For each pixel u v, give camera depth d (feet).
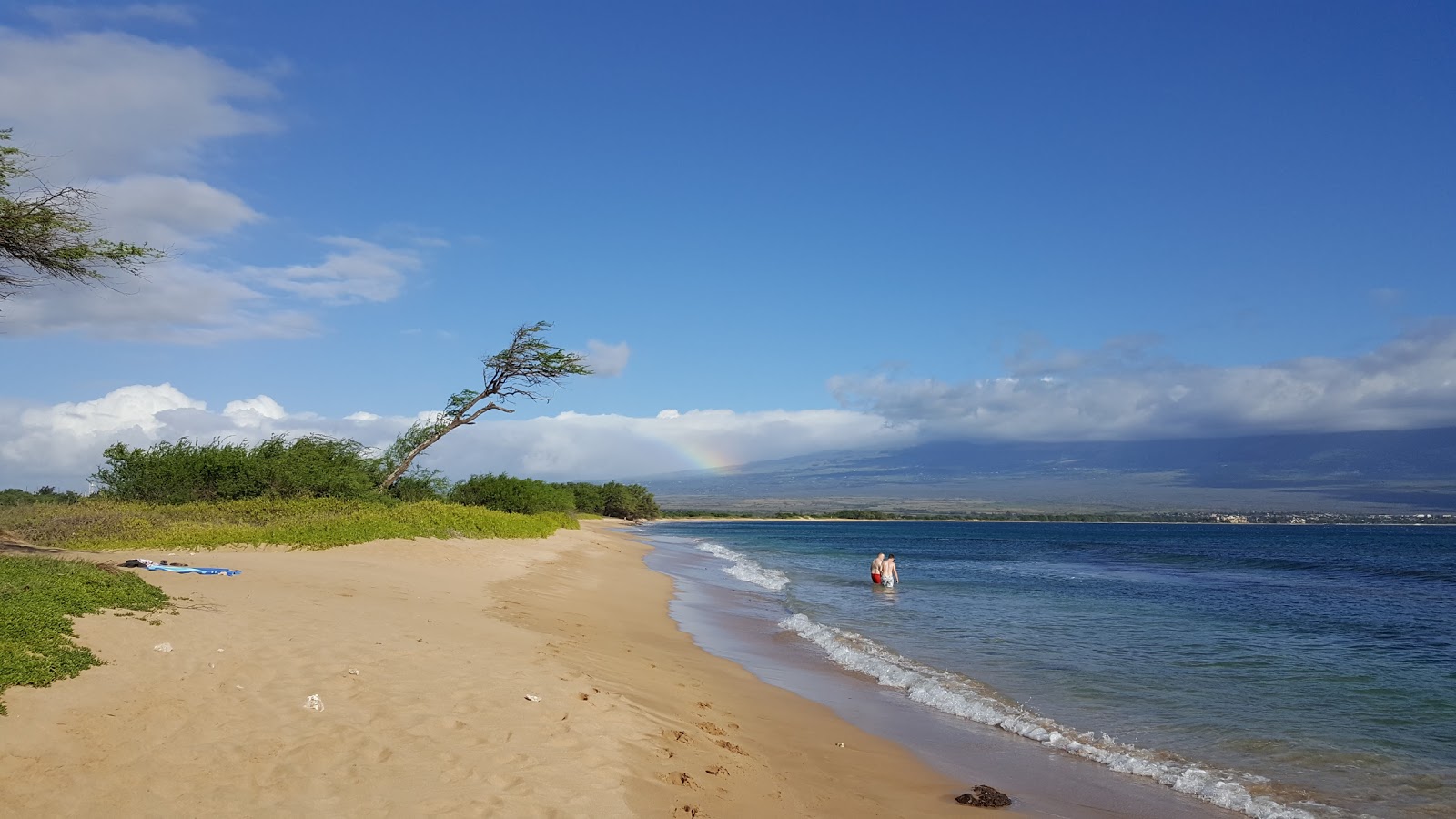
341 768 21.85
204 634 33.27
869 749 33.40
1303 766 32.22
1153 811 27.37
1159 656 54.80
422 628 41.93
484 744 24.68
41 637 27.55
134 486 114.11
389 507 115.96
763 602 84.69
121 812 18.30
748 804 24.22
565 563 101.65
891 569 103.76
